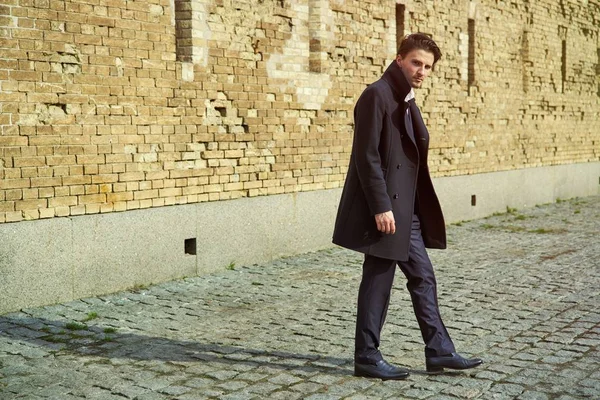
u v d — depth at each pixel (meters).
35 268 7.18
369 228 5.08
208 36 8.96
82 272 7.60
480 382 5.09
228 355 5.72
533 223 13.92
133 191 8.15
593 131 19.75
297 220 10.35
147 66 8.22
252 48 9.61
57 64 7.36
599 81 20.03
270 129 9.94
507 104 15.82
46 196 7.30
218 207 9.12
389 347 5.97
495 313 7.13
